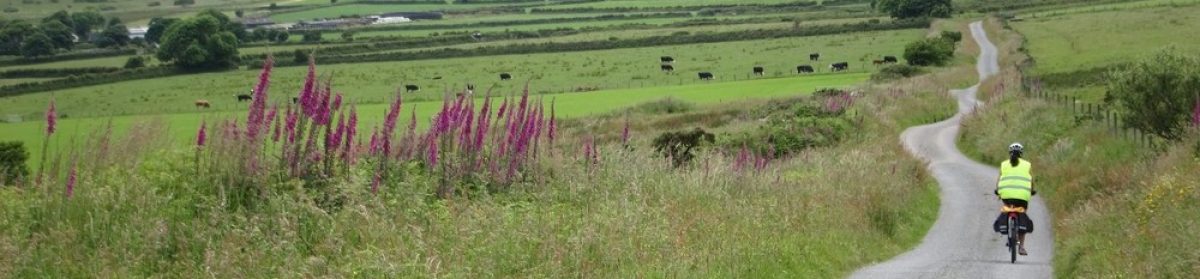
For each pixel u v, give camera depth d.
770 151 29.39
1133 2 160.75
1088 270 15.91
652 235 14.41
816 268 15.92
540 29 180.25
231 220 12.66
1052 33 124.00
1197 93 28.31
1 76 134.00
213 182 13.53
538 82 106.00
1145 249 15.38
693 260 13.98
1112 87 32.16
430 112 65.62
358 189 14.02
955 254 19.47
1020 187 18.72
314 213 13.15
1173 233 15.02
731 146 37.34
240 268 11.33
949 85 87.44
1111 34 111.31
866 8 196.25
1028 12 166.00
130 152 14.12
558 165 18.06
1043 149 38.16
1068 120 40.81
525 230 13.63
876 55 122.12
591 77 109.44
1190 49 84.81
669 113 63.88
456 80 110.94
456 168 16.41
